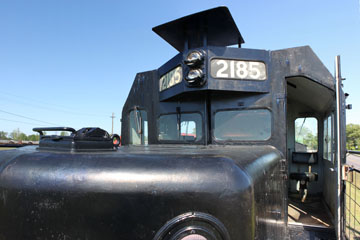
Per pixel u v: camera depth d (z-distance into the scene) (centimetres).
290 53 297
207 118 312
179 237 121
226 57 288
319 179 514
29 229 134
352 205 659
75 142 164
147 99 374
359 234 451
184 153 158
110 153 158
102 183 130
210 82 281
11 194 140
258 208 146
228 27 331
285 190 270
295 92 430
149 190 127
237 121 304
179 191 127
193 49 285
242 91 293
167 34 348
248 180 134
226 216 125
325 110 439
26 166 146
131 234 125
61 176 136
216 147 252
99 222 127
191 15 300
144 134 377
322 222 350
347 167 255
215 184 128
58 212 131
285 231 260
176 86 309
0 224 141
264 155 209
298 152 533
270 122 293
